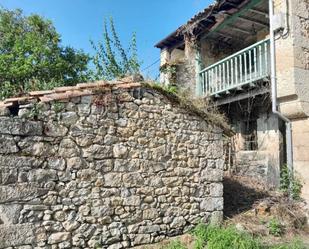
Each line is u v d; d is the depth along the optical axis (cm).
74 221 519
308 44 759
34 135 496
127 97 587
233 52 1200
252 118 1021
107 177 555
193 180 647
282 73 752
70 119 530
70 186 521
